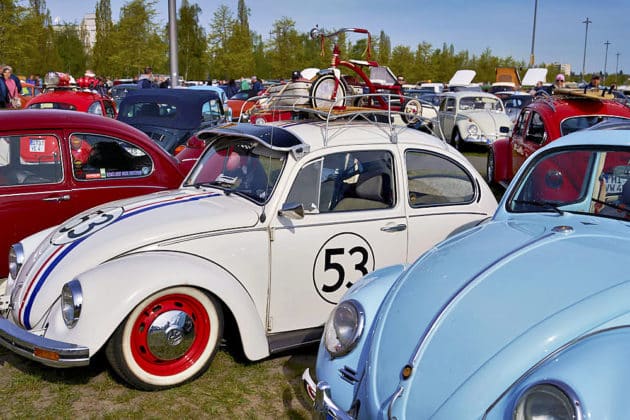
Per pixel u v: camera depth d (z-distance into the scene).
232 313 4.18
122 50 32.53
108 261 4.12
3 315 4.32
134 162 6.35
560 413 2.23
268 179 4.60
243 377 4.40
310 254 4.53
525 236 3.37
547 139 9.74
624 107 9.91
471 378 2.55
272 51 37.88
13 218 5.75
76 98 12.20
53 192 5.89
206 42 40.81
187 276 4.02
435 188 5.00
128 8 32.31
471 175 5.15
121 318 3.83
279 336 4.50
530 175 4.03
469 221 5.02
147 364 4.08
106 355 3.99
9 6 27.20
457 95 18.61
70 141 6.01
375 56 41.31
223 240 4.29
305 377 3.36
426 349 2.77
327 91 6.12
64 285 3.90
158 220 4.34
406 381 2.72
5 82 14.59
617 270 2.82
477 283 2.95
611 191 3.65
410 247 4.84
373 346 3.00
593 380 2.25
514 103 21.69
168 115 10.55
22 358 4.67
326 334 3.30
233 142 5.12
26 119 5.88
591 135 3.88
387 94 5.09
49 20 46.34
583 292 2.70
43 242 4.70
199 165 5.37
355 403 2.96
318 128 4.93
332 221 4.59
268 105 5.91
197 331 4.20
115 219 4.50
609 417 2.16
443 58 56.88
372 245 4.71
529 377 2.41
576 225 3.48
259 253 4.38
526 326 2.62
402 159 4.87
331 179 4.64
